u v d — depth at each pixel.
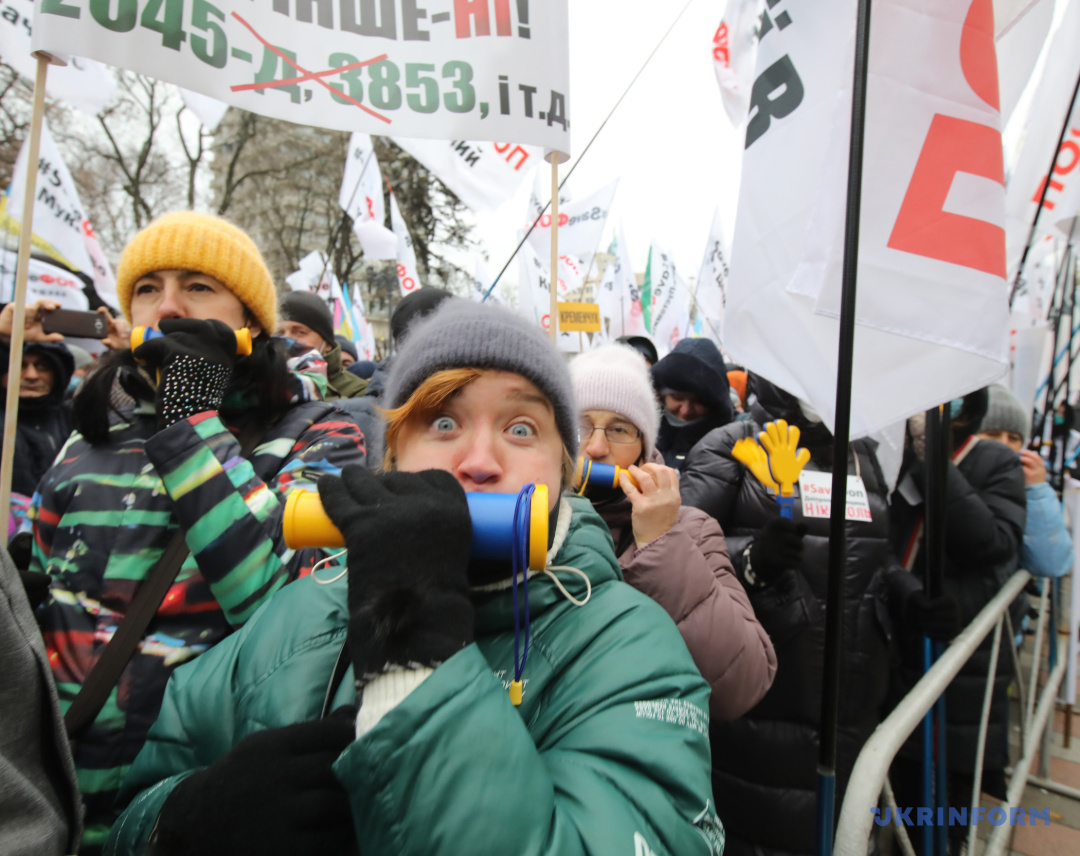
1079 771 2.91
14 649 0.73
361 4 1.57
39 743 0.77
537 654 0.80
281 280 18.22
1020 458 2.55
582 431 1.68
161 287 1.35
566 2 1.69
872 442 1.95
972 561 2.22
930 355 1.29
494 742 0.59
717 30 2.64
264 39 1.49
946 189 1.28
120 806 0.92
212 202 18.41
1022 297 4.02
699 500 1.92
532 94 1.64
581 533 0.95
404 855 0.56
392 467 0.91
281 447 1.38
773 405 1.97
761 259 1.50
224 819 0.61
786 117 1.48
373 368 4.63
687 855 0.66
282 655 0.87
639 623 0.84
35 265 3.07
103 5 1.32
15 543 1.28
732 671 1.31
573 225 5.99
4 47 2.56
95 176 15.44
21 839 0.69
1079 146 2.85
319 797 0.63
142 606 1.15
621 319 7.15
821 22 1.44
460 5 1.62
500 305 0.90
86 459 1.30
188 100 2.76
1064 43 2.67
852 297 1.07
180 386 1.21
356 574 0.63
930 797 1.65
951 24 1.27
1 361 2.45
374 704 0.60
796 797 1.69
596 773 0.68
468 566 0.76
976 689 2.25
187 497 1.14
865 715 1.72
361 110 1.56
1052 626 3.21
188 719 0.90
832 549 1.08
